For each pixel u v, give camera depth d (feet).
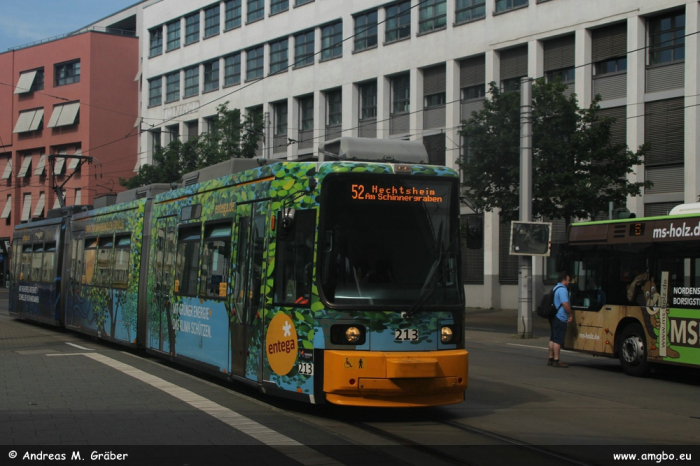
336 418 29.19
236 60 153.89
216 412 29.35
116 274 53.01
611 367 50.75
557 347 48.62
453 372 28.07
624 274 47.01
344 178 28.73
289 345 28.84
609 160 80.64
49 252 71.41
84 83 196.95
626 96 94.58
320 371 27.63
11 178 214.28
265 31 146.10
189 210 40.45
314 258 28.19
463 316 29.27
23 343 58.54
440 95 118.01
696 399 36.58
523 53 107.45
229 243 34.60
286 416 28.86
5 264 213.66
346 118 129.90
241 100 151.84
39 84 209.15
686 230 42.68
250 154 129.29
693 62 87.71
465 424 28.66
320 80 134.82
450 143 114.42
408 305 28.19
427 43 118.01
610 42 97.14
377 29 125.59
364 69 127.24
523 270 71.56
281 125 144.77
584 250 50.55
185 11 166.40
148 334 45.83
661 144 91.30
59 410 29.55
